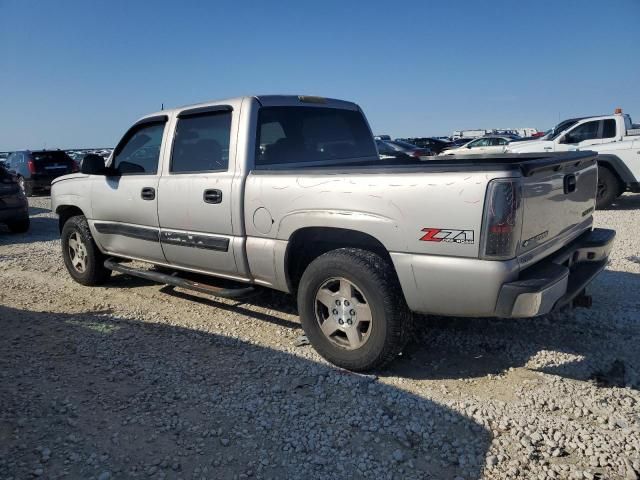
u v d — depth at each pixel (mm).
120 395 3449
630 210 10984
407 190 3273
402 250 3336
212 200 4285
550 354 3863
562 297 3361
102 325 4766
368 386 3475
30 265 7336
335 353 3730
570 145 12461
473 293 3133
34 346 4301
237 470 2676
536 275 3211
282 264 3951
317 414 3166
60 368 3877
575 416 3078
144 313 5094
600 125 12164
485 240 3039
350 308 3645
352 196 3498
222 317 4910
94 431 3037
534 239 3291
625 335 4164
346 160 5148
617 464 2641
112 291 5902
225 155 4316
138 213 5027
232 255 4230
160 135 4945
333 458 2756
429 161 5000
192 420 3137
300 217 3752
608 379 3508
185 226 4574
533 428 2959
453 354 3939
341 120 5234
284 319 4805
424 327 4387
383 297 3434
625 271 5945
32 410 3273
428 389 3434
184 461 2752
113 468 2707
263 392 3441
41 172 18578
